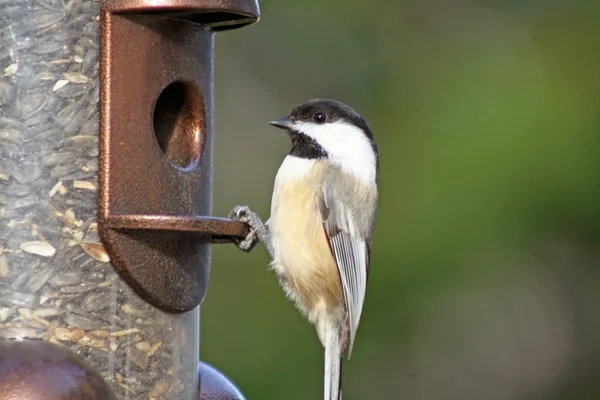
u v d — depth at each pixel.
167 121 6.80
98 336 6.27
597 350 13.99
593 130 12.11
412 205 12.09
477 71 12.79
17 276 6.16
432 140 12.38
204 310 11.95
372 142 8.64
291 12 14.31
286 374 11.66
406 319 12.17
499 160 12.07
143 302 6.38
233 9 6.29
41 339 6.15
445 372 12.98
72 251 6.21
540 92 12.38
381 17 13.99
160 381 6.49
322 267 8.27
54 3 6.22
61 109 6.21
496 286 12.20
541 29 13.02
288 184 8.33
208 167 6.84
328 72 14.02
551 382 14.23
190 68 6.61
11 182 6.18
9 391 5.62
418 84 13.09
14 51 6.20
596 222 12.02
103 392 5.90
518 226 12.04
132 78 6.24
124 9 6.14
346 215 8.32
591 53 12.60
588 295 12.77
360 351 12.53
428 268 12.02
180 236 6.49
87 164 6.21
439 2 13.84
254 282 12.07
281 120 8.51
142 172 6.28
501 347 13.33
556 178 12.02
